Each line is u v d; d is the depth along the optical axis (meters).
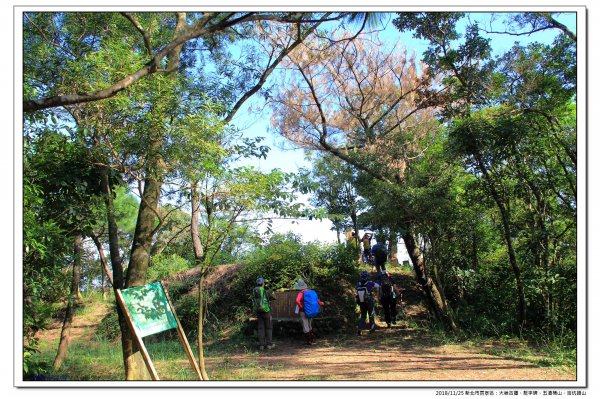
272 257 13.20
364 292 11.49
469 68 10.07
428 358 8.51
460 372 7.13
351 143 13.45
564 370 7.02
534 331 10.35
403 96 12.62
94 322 16.03
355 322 12.22
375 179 12.02
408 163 12.42
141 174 6.89
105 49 7.06
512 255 10.42
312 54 12.33
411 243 12.69
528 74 9.70
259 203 6.71
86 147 6.82
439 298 12.53
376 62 12.58
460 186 11.34
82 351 11.76
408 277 15.59
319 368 8.05
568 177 9.81
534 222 10.80
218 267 14.84
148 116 6.34
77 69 6.60
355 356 9.15
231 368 8.27
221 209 6.70
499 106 10.29
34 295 6.49
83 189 7.71
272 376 7.39
